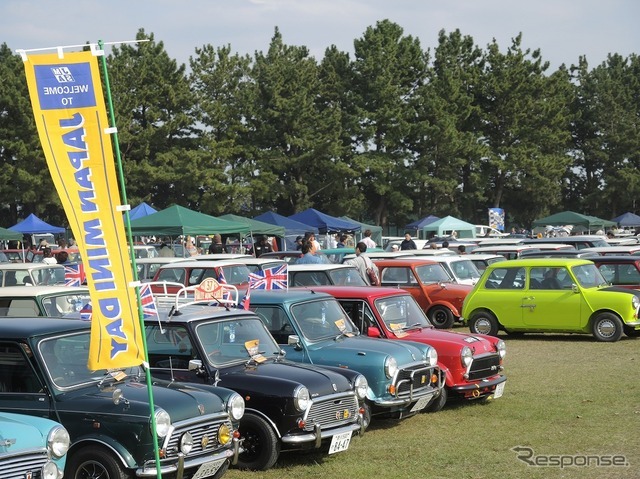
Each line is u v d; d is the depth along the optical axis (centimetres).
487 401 1673
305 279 2309
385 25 8544
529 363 2133
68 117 893
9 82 6869
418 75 8425
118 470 1034
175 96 7325
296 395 1203
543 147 9000
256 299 1484
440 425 1486
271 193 7781
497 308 2595
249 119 7838
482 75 8675
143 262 2883
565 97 9300
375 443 1365
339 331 1505
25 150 6681
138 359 935
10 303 1708
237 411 1152
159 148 7381
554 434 1401
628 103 9869
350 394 1282
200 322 1288
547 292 2539
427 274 2858
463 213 8962
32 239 5778
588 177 10081
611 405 1611
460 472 1191
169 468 1046
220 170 7431
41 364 1091
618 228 7919
